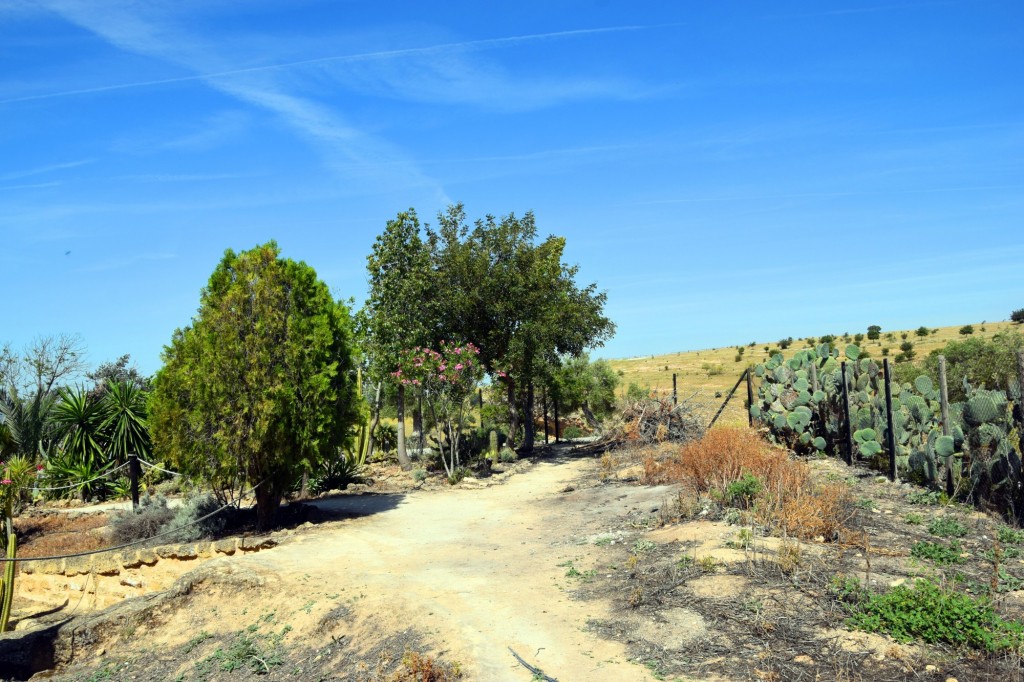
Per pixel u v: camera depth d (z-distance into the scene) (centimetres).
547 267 2512
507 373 2488
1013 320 8112
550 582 967
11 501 1368
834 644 652
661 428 2288
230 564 1177
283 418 1433
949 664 607
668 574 876
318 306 1573
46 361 3195
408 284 2395
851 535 984
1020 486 1086
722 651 672
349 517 1587
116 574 1393
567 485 1881
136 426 2353
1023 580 818
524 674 695
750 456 1319
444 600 939
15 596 1513
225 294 1492
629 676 654
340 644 896
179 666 979
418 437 2789
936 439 1283
